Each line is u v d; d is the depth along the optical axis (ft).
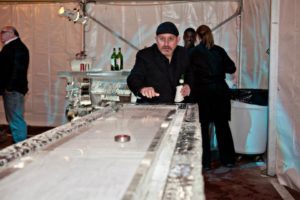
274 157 11.84
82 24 17.02
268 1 12.41
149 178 3.36
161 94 9.25
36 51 18.04
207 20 16.16
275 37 11.18
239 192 10.43
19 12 17.93
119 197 2.87
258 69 13.91
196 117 6.68
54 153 4.22
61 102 18.17
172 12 16.43
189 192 3.04
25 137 15.03
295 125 10.38
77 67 14.38
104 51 17.06
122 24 16.85
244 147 13.82
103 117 6.97
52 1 17.21
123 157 4.02
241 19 15.58
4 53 14.14
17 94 14.52
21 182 3.23
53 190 3.03
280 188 10.74
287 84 10.86
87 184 3.16
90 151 4.32
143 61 9.26
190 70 9.73
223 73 12.86
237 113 13.80
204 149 12.71
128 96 13.58
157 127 5.86
